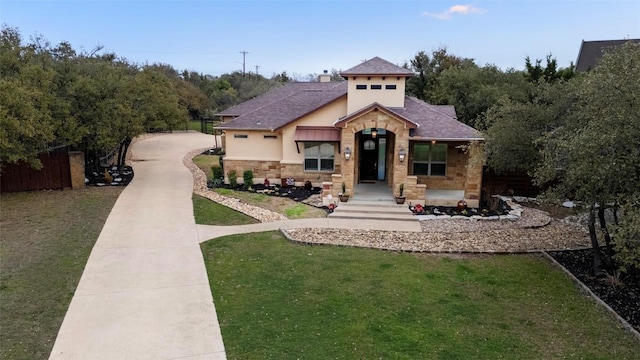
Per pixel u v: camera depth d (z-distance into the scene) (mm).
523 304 11180
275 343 9219
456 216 19547
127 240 15797
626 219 9711
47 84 20984
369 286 12156
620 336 9648
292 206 21328
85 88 22953
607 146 10281
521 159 18047
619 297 11578
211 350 8977
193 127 69750
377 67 23859
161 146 46562
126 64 44750
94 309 10648
